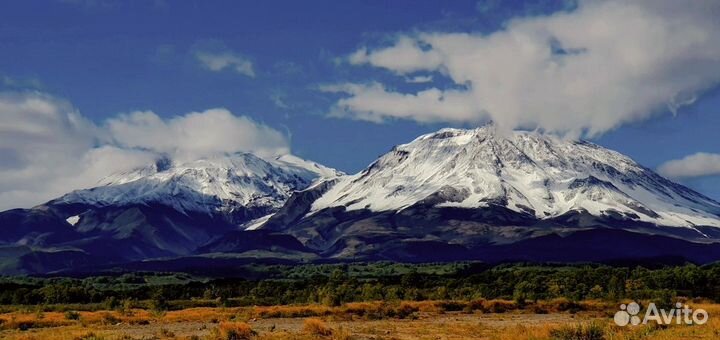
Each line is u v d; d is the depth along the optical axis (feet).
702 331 188.44
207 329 241.14
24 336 204.74
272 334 205.05
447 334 219.61
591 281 545.85
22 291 545.85
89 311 384.06
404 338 206.18
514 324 261.44
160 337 206.59
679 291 481.05
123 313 321.93
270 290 563.48
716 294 454.81
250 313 315.99
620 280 505.25
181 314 315.58
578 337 186.80
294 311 321.73
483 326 250.57
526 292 512.22
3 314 328.08
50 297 531.50
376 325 254.68
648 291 454.40
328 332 207.41
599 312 335.06
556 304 358.02
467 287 552.41
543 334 190.39
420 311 342.44
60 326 265.13
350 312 320.50
